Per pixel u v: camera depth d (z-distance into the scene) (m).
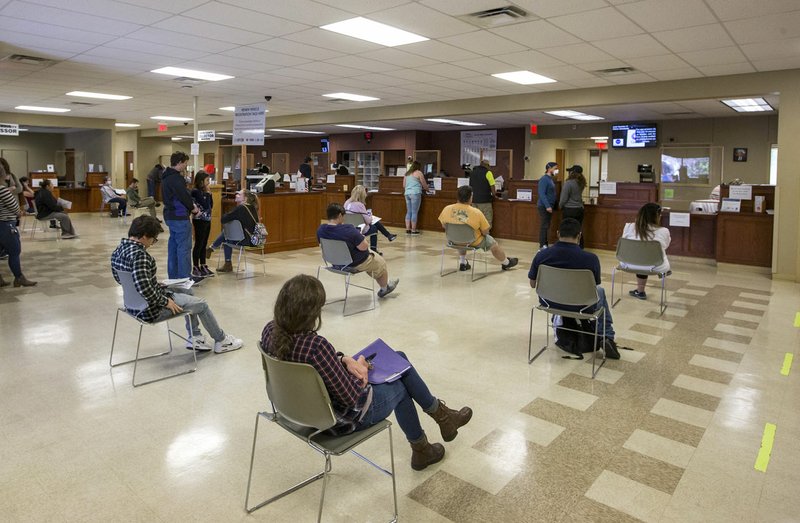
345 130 18.05
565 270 3.80
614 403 3.40
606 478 2.58
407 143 17.95
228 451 2.80
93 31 5.72
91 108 13.21
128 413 3.21
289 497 2.42
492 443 2.90
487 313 5.41
